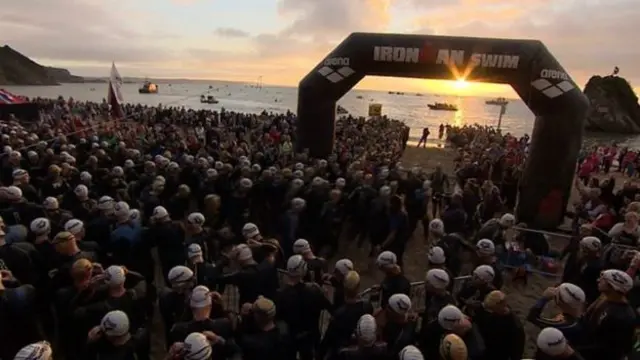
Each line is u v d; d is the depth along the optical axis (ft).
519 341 13.78
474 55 37.81
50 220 21.65
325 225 28.09
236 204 28.99
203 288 13.52
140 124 84.53
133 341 12.89
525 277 28.30
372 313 15.17
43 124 66.59
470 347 12.87
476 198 32.37
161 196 31.30
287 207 28.37
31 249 17.60
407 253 33.53
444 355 11.30
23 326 14.33
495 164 54.49
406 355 11.16
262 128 87.10
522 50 36.70
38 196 27.45
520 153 66.28
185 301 15.06
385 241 26.35
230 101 470.80
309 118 43.24
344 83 41.73
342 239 33.94
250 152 52.34
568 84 36.01
